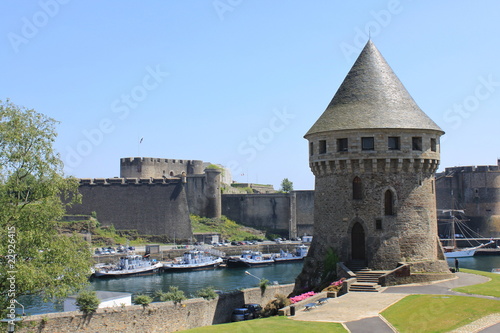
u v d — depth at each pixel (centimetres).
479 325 2834
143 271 9606
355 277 4284
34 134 3281
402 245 4503
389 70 4928
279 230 15288
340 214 4644
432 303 3412
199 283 8519
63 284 3222
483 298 3481
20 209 3266
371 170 4562
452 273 4609
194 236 13675
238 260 10738
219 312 4197
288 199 15262
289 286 5069
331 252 4650
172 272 9975
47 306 5653
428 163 4619
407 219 4541
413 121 4600
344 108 4756
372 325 3027
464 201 14612
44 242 3234
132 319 3569
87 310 3391
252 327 3098
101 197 13888
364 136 4550
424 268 4481
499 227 14150
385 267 4466
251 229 15088
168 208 13775
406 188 4562
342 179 4656
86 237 12062
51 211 3347
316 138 4819
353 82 4866
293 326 3069
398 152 4512
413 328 2909
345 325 3044
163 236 13625
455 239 13250
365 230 4547
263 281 4825
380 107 4638
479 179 14400
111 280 8981
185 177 15062
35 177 3353
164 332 3719
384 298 3750
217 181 15375
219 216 15362
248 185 19812
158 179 13975
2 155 3216
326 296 3956
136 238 13512
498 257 12206
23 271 2959
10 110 3281
